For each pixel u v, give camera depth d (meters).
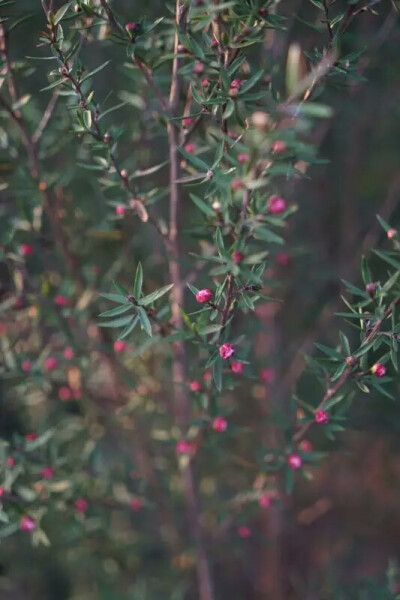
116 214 0.58
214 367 0.50
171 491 0.67
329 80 0.51
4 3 0.50
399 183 0.70
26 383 0.59
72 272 0.60
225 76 0.46
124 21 0.59
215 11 0.45
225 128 0.48
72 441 0.67
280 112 0.42
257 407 0.71
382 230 0.71
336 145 0.74
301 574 0.79
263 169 0.45
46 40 0.49
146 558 0.71
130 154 0.62
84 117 0.50
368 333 0.49
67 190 0.62
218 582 0.78
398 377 0.64
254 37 0.48
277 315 0.69
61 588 0.72
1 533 0.55
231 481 0.71
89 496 0.63
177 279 0.57
